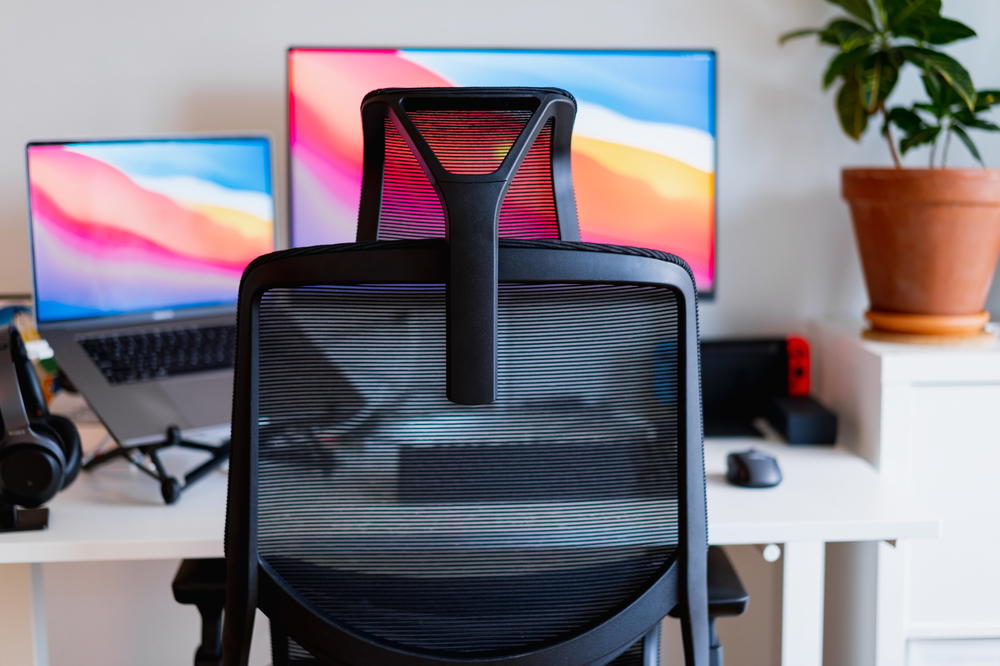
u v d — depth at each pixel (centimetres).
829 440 175
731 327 204
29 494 133
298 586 108
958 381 165
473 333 96
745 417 190
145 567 206
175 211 172
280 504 105
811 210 201
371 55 183
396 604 108
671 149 187
